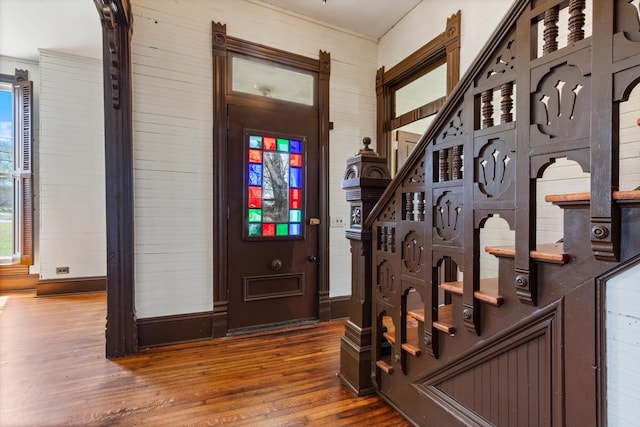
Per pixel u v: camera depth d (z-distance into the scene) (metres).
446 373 1.51
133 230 2.55
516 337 1.19
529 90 1.11
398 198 1.79
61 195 4.24
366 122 3.62
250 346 2.68
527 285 1.13
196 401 1.86
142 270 2.64
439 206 1.52
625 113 1.72
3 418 1.69
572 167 1.94
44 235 4.16
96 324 3.14
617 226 0.89
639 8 0.93
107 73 2.44
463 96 1.38
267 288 3.13
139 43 2.62
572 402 1.02
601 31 0.91
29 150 4.37
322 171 3.36
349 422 1.69
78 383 2.05
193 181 2.82
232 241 2.97
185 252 2.79
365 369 1.97
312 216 3.33
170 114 2.73
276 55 3.14
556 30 1.04
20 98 4.36
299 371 2.24
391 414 1.77
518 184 1.15
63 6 3.16
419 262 1.65
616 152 0.88
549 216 2.06
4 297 4.12
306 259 3.30
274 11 3.13
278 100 3.17
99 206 4.43
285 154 3.20
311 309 3.32
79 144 4.32
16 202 4.39
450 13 2.79
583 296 0.99
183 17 2.78
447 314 1.70
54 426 1.63
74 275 4.31
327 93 3.39
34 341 2.72
